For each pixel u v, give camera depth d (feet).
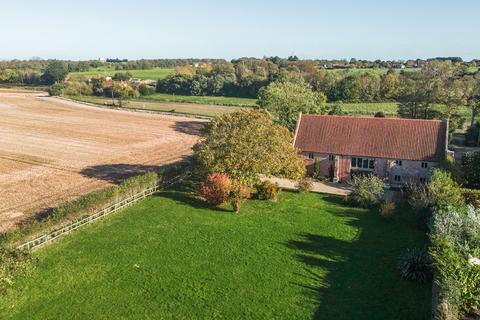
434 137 180.65
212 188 148.66
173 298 94.27
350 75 492.54
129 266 108.27
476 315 82.79
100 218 139.13
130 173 204.23
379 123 190.80
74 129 323.16
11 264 101.35
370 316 87.35
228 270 106.22
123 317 87.76
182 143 279.49
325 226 134.31
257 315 88.07
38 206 157.69
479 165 167.73
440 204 127.24
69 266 108.47
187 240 123.44
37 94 552.41
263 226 134.00
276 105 247.91
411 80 377.91
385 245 120.26
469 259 91.86
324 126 195.52
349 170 186.39
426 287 97.14
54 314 88.94
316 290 97.30
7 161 224.12
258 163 148.25
